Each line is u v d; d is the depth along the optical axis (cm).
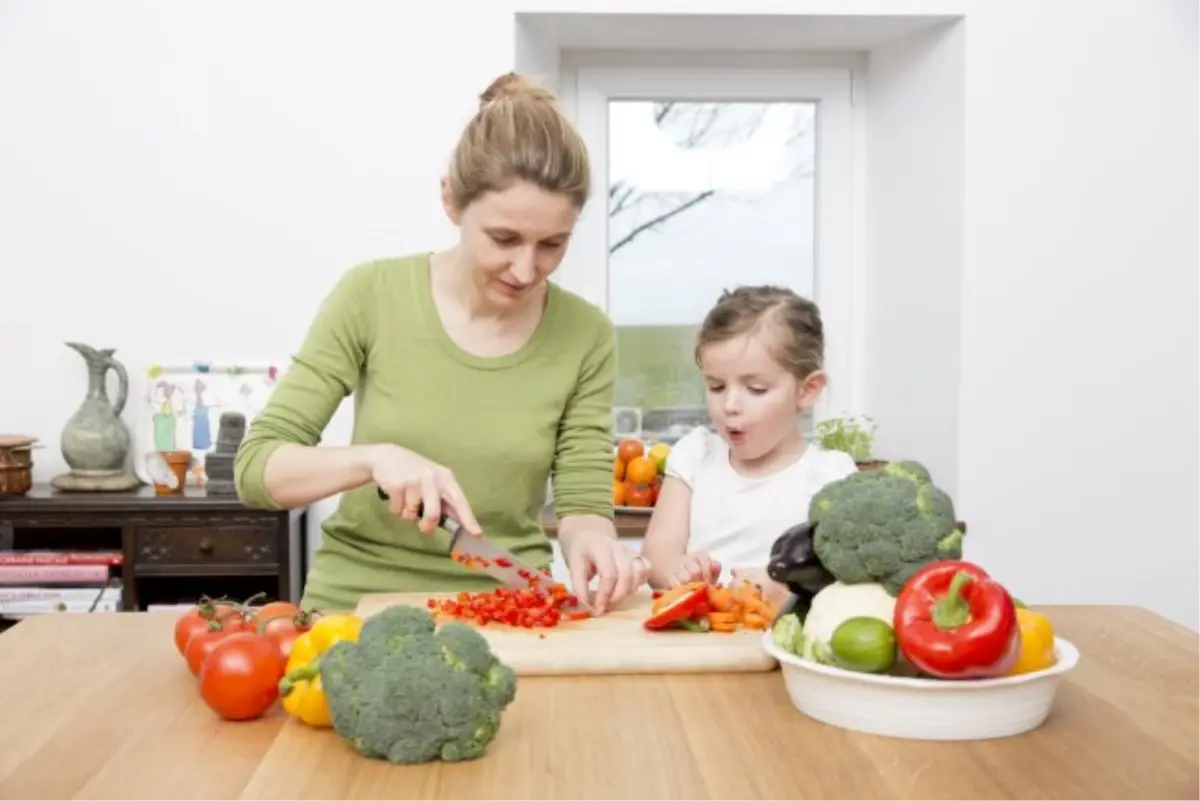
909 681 118
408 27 311
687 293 358
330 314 180
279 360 315
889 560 125
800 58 352
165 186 312
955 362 315
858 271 359
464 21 311
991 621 118
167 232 313
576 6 312
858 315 360
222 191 313
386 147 313
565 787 110
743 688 137
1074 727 124
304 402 176
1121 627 164
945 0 311
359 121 313
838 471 212
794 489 211
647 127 354
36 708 132
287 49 311
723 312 203
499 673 118
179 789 110
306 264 314
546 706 131
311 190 314
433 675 113
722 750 118
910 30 327
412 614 120
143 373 315
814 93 354
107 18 309
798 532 136
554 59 344
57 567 290
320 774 112
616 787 109
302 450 163
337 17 311
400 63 312
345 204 314
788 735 122
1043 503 318
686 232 357
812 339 204
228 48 311
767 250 358
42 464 316
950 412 317
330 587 183
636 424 357
